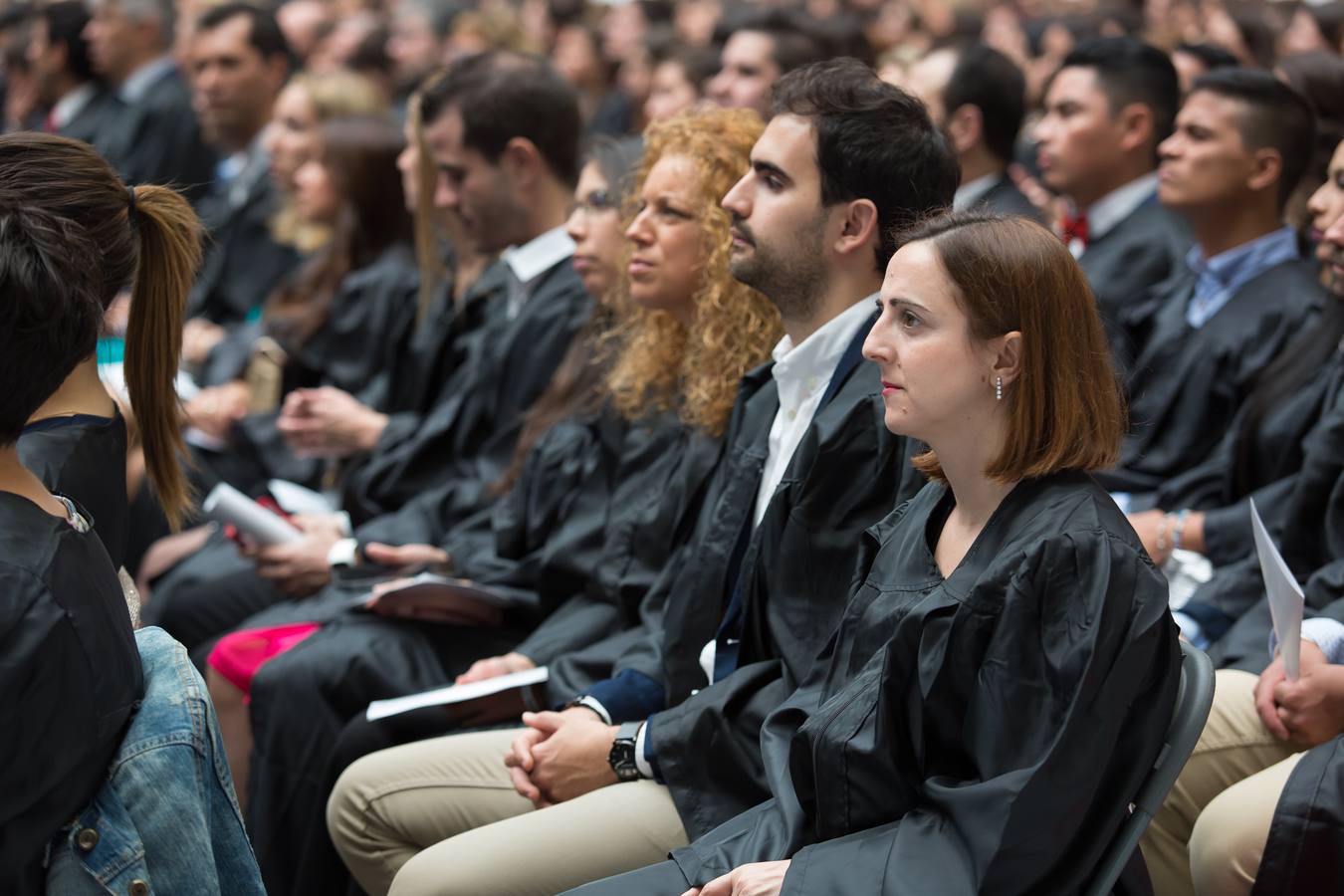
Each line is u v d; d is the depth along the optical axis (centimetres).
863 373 472
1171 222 788
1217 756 482
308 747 611
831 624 459
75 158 400
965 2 1634
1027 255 367
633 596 567
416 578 626
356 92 1011
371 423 807
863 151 468
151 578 832
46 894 326
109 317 432
